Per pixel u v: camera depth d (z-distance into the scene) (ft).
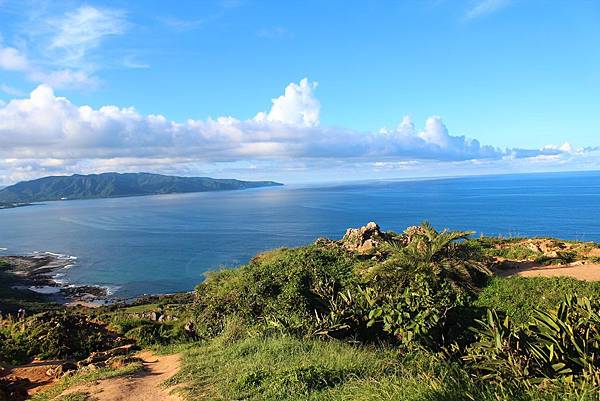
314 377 20.67
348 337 31.58
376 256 48.47
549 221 249.34
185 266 222.48
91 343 43.39
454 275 35.86
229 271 56.90
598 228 213.05
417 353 27.04
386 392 16.44
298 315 36.86
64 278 217.36
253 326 36.27
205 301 46.93
